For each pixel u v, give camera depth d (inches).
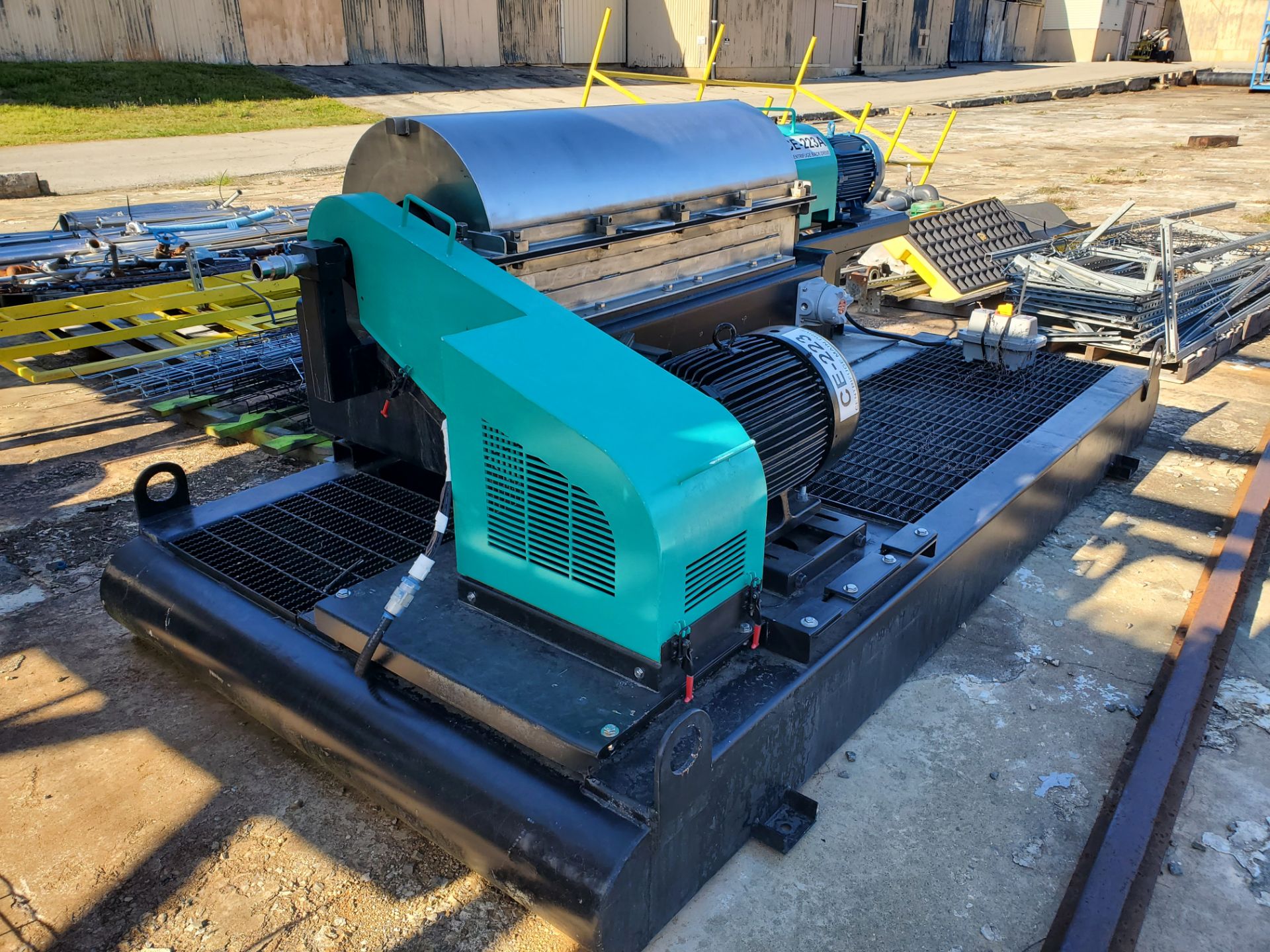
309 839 79.6
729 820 73.7
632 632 70.0
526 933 70.6
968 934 71.0
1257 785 85.7
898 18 1070.4
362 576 91.8
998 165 507.8
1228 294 220.1
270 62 733.3
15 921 71.6
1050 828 81.1
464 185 92.2
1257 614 112.2
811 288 137.9
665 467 67.1
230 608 91.1
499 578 78.8
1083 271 198.4
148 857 77.6
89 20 648.4
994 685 99.3
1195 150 565.9
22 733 92.4
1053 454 122.0
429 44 802.8
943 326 225.9
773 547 90.6
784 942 70.1
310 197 384.8
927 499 109.9
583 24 879.1
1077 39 1362.0
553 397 69.7
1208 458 154.9
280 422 167.3
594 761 65.1
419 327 89.9
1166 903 73.7
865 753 89.5
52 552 126.0
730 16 843.4
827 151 161.6
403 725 75.4
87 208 363.3
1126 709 95.7
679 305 115.3
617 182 105.6
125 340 199.6
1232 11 1455.5
